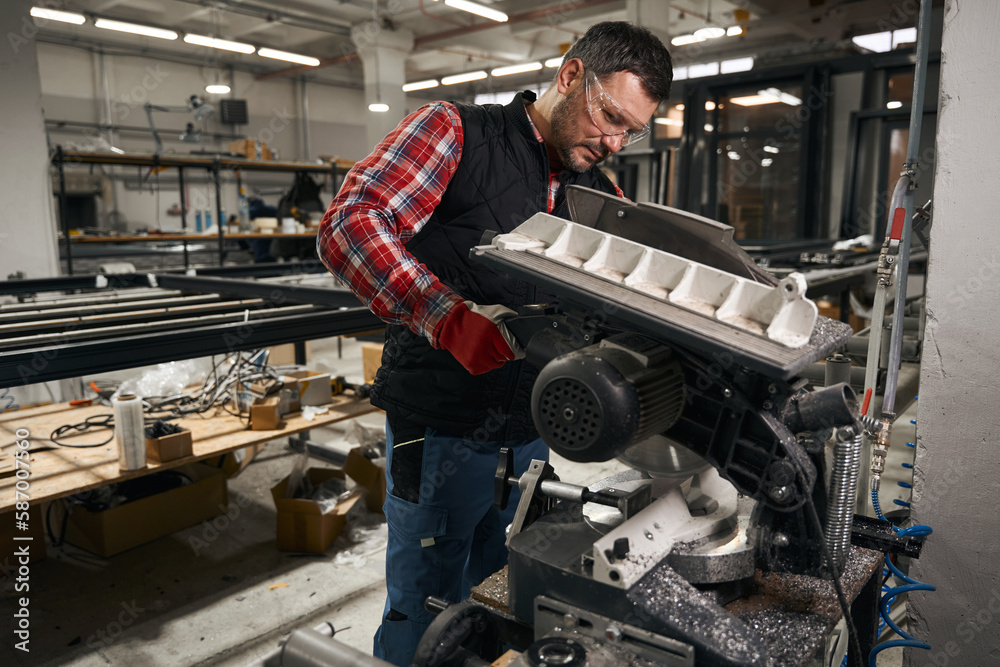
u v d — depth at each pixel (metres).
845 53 7.31
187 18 8.67
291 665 0.56
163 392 2.52
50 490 1.63
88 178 9.32
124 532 2.21
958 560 1.11
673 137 7.26
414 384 1.11
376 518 2.48
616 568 0.56
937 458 1.10
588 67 0.90
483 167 1.02
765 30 8.23
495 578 0.76
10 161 3.23
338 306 1.94
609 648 0.56
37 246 3.36
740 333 0.57
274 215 6.32
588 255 0.68
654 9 6.44
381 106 8.05
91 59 9.32
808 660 0.58
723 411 0.64
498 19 7.06
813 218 6.47
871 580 0.82
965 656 1.12
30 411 2.30
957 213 1.03
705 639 0.53
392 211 0.89
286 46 9.97
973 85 0.99
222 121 10.20
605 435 0.57
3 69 3.17
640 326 0.60
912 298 2.31
